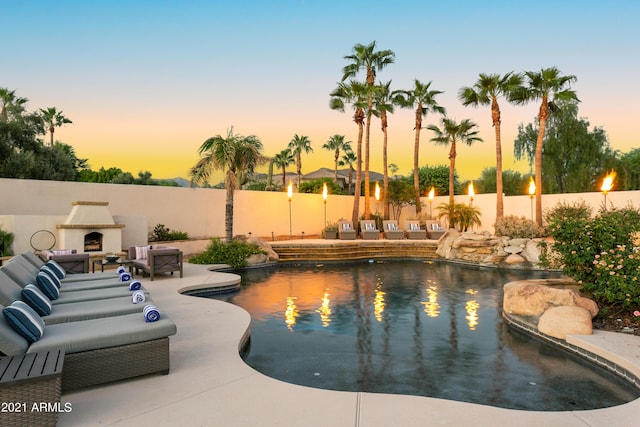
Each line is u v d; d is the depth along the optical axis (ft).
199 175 47.44
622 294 17.99
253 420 9.80
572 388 12.87
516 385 13.14
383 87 71.82
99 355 11.40
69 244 36.11
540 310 18.84
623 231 19.92
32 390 8.63
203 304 22.48
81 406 10.45
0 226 35.60
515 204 66.39
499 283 33.12
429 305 24.82
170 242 48.42
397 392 12.66
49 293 16.71
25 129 63.10
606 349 14.47
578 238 21.16
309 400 10.93
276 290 30.01
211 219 58.90
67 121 95.40
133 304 15.81
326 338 18.24
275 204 66.28
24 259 20.11
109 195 48.91
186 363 13.61
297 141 137.80
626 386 13.02
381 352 16.37
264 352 16.35
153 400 10.84
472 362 15.21
